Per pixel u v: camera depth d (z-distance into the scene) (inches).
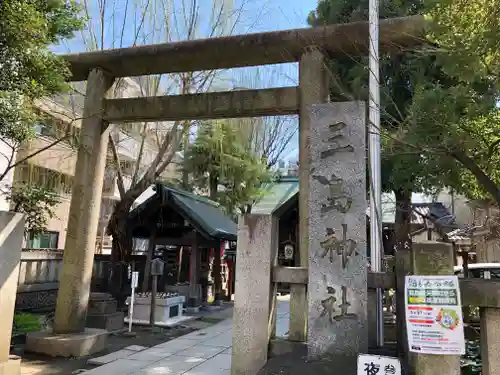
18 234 232.4
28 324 355.6
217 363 290.7
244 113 311.6
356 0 419.5
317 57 293.6
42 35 205.9
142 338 376.8
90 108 335.3
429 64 348.8
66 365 276.8
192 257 563.8
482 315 153.3
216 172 828.6
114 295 484.4
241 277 199.9
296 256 692.1
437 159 285.7
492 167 254.2
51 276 464.4
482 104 228.4
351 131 195.8
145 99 329.1
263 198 911.7
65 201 676.7
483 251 554.6
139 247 792.3
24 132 219.8
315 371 169.0
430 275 154.6
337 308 182.2
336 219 189.8
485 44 175.6
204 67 329.7
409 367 166.6
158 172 477.7
